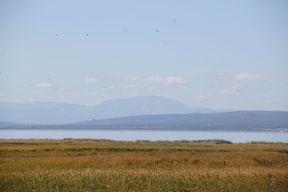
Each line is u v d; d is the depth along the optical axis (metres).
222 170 68.50
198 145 129.62
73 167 74.75
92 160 81.69
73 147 112.25
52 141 145.25
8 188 54.62
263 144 138.38
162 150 109.12
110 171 65.81
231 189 54.88
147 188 55.56
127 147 115.38
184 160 83.50
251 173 64.50
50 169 71.19
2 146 115.44
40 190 53.62
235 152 104.19
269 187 55.81
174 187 56.12
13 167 73.50
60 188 55.31
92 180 59.22
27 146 116.12
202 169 71.00
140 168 73.69
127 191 53.94
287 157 90.56
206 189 55.19
